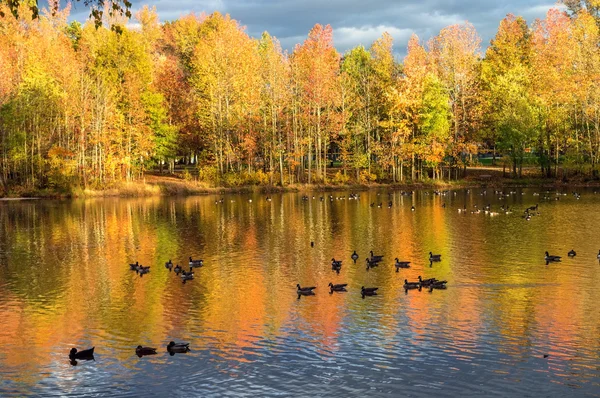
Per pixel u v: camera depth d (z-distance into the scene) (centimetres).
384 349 2553
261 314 3056
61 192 9444
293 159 10681
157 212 7438
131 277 3916
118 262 4400
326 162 11988
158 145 11050
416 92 10644
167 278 3866
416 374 2309
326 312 3061
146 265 4278
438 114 10556
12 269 4222
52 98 9562
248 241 5172
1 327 2950
